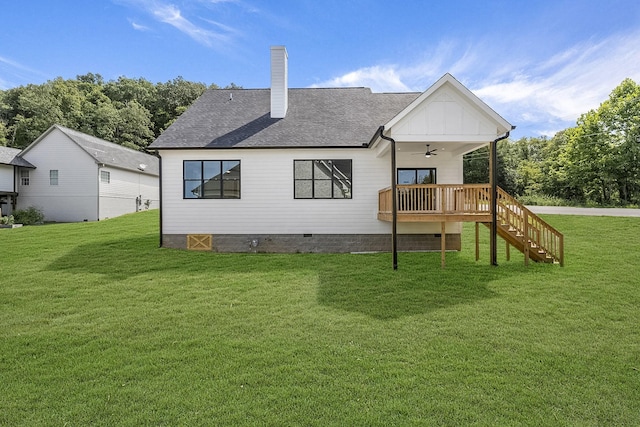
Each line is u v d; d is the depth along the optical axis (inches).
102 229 722.2
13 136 1812.3
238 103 636.1
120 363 172.7
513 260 440.8
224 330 217.8
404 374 160.4
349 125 561.9
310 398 140.9
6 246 538.0
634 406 136.3
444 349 187.8
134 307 264.7
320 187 529.0
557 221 702.5
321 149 525.7
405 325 224.5
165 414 131.1
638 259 416.5
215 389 148.1
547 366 168.2
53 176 1022.4
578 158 1412.4
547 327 219.5
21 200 1020.5
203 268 402.9
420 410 133.1
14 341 200.5
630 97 1289.4
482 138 395.5
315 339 202.5
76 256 466.0
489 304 266.4
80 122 1962.4
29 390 148.4
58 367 169.2
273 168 530.3
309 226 529.7
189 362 173.6
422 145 462.6
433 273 371.2
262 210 531.2
